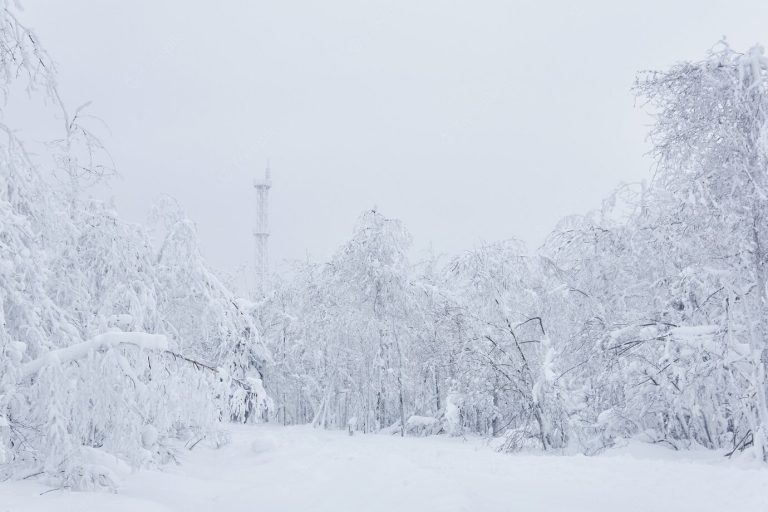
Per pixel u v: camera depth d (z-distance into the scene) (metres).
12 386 8.51
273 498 8.49
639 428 17.48
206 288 15.97
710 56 12.70
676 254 14.84
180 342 15.44
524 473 9.83
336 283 27.11
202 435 14.05
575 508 7.14
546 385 18.67
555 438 18.73
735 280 12.70
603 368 17.28
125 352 9.58
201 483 9.93
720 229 12.71
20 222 8.91
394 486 8.47
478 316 23.05
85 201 13.53
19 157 9.51
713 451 15.34
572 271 20.80
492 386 22.20
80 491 8.48
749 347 12.44
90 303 13.13
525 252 24.08
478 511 6.86
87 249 13.33
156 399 9.59
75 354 9.00
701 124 12.54
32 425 9.12
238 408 14.43
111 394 9.03
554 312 21.75
